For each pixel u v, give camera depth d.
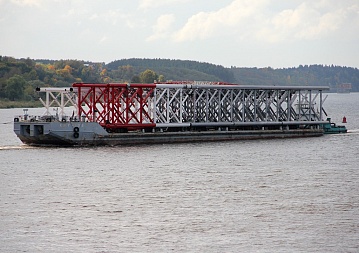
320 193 146.62
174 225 121.56
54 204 136.38
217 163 190.50
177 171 175.38
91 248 110.19
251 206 134.62
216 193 146.50
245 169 179.75
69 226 121.00
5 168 179.12
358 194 145.50
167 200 139.75
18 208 133.00
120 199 140.88
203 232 117.62
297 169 180.38
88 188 152.12
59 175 168.62
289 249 109.56
